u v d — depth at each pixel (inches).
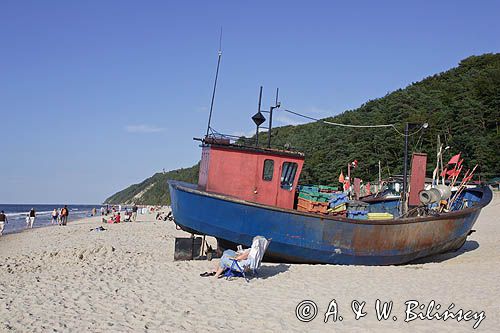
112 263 570.9
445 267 545.0
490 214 1312.7
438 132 2456.9
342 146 2812.5
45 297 375.2
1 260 637.9
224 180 528.1
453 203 746.2
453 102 2930.6
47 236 1256.8
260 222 509.7
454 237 624.7
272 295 385.1
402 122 2733.8
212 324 299.9
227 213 510.9
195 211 524.7
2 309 336.2
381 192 796.6
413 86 3914.9
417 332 288.8
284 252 525.7
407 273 496.4
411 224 565.9
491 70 3257.9
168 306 345.1
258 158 530.9
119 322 302.5
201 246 581.3
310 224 518.6
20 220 2568.9
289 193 539.5
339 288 415.8
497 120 2682.1
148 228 1423.5
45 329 287.1
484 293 392.5
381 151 2571.4
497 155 2252.7
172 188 564.4
